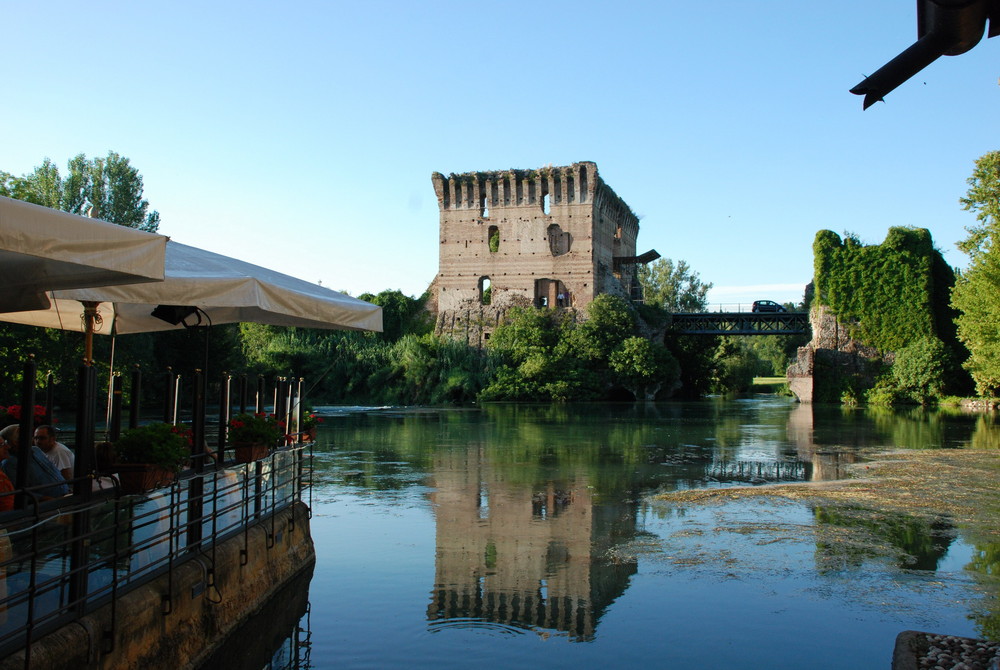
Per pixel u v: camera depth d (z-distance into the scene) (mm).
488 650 11406
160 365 55281
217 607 11023
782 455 33531
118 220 64062
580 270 86750
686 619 12727
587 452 34719
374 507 21609
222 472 12250
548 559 16234
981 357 54469
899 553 16594
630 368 79500
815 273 81625
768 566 15641
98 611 8383
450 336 86062
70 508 8195
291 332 84750
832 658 11172
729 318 89000
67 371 38781
